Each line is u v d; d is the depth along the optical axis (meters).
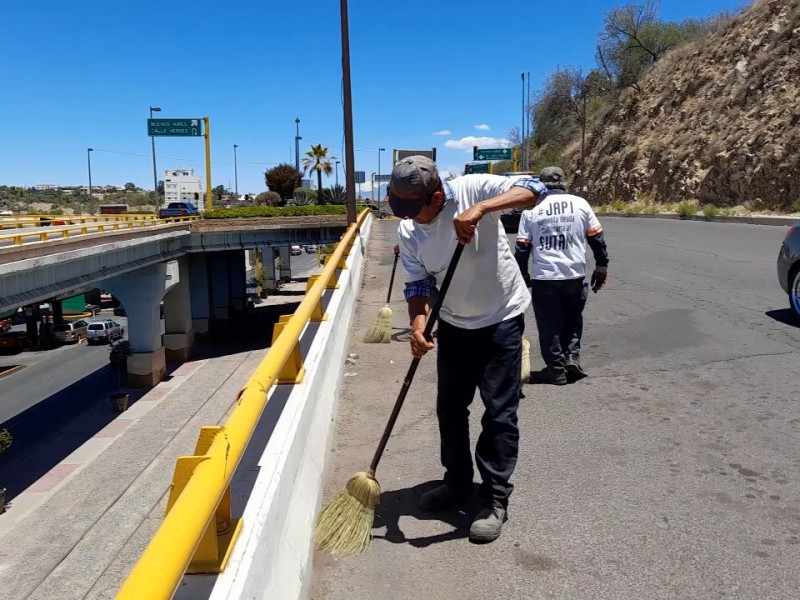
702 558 2.97
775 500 3.50
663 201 37.88
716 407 4.94
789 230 7.84
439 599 2.71
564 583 2.81
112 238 27.50
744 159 31.11
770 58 33.09
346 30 19.77
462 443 3.36
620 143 45.03
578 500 3.53
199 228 40.09
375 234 25.41
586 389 5.46
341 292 6.80
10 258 19.47
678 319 7.97
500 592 2.75
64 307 60.00
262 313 56.16
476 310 3.04
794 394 5.16
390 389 5.46
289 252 74.69
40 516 19.66
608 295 9.85
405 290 3.22
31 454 25.28
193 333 43.84
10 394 34.97
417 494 3.60
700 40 41.44
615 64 49.66
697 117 37.44
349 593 2.75
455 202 2.87
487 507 3.18
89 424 28.91
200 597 1.74
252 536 2.02
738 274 11.42
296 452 2.84
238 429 1.87
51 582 16.00
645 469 3.91
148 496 20.81
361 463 3.99
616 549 3.05
